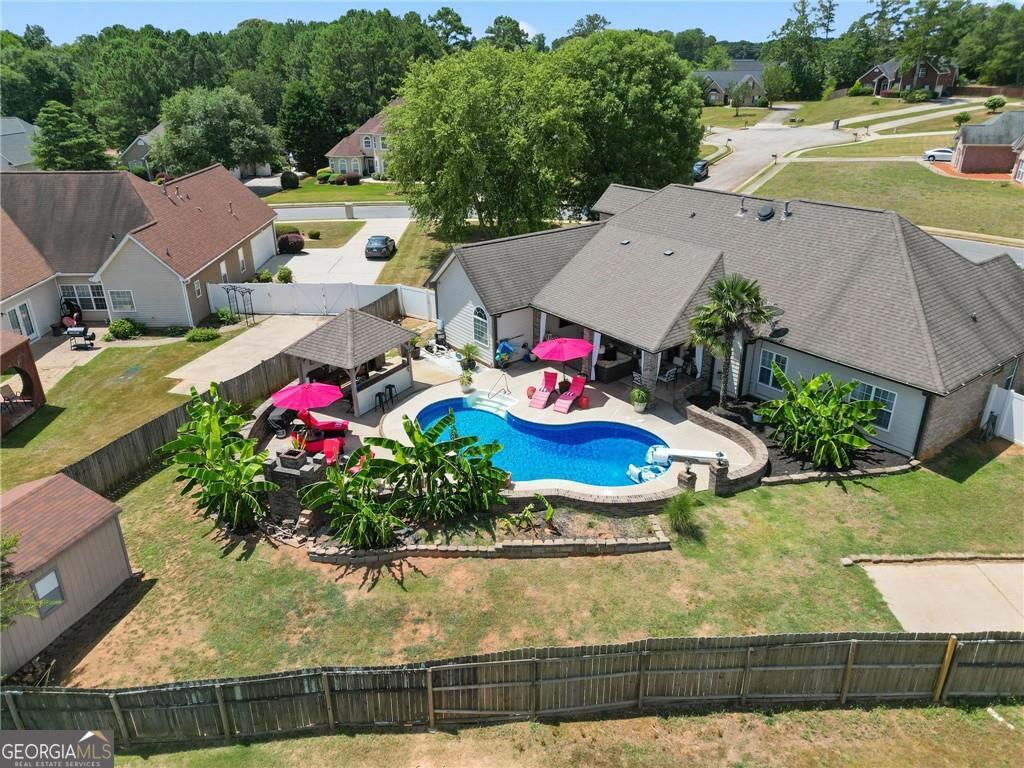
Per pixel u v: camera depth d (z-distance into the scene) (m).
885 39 133.00
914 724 14.03
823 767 13.06
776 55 138.75
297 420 28.42
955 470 23.53
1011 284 28.56
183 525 22.25
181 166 81.62
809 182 66.06
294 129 99.19
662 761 13.25
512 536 20.69
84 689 13.70
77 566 18.00
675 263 30.92
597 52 57.44
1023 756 13.30
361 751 13.73
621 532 20.70
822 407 23.94
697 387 29.81
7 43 158.38
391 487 22.25
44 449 27.22
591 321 30.23
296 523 22.09
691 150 60.31
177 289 39.62
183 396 31.52
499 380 31.95
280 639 17.19
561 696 14.22
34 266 39.28
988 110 89.12
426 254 53.78
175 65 129.38
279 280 47.28
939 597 17.69
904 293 25.42
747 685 14.35
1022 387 27.53
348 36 120.19
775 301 28.30
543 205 49.72
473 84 47.50
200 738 14.21
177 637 17.42
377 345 29.11
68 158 78.50
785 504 21.81
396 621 17.59
